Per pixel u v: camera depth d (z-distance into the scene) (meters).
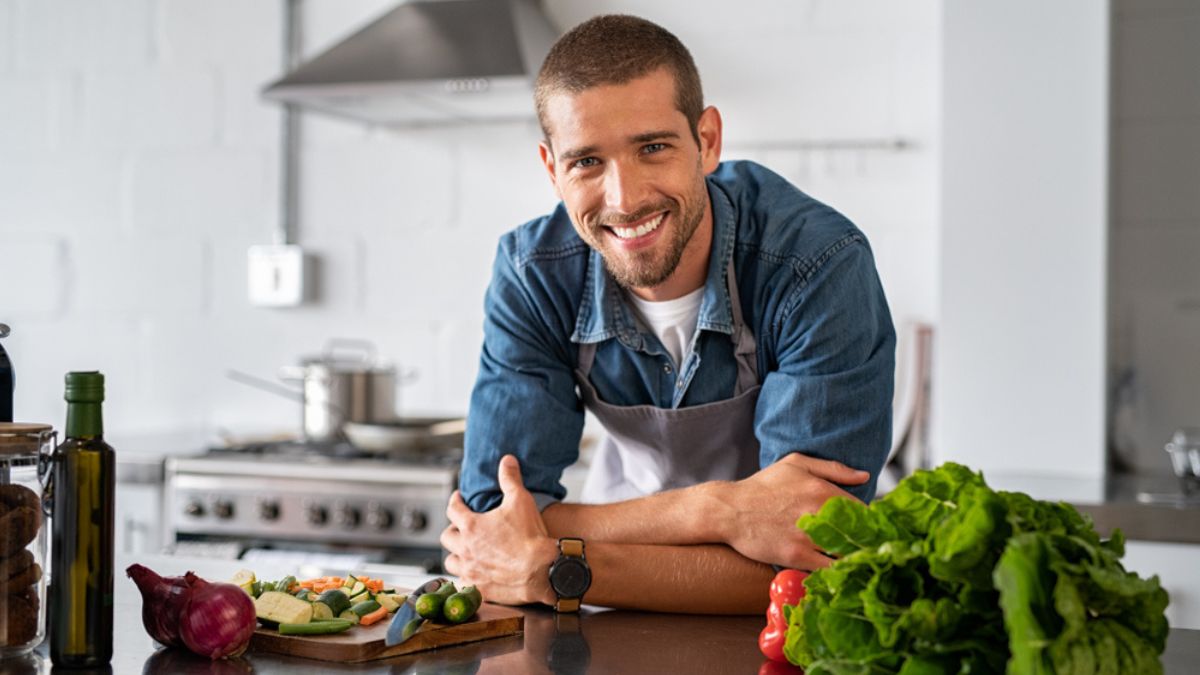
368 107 3.27
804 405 1.61
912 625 0.99
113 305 3.73
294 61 3.60
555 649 1.29
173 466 2.94
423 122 3.51
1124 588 0.94
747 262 1.69
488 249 3.48
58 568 1.18
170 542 2.95
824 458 1.61
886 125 3.19
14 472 1.18
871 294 1.66
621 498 2.01
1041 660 0.92
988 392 2.81
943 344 2.83
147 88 3.70
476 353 3.48
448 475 2.75
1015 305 2.79
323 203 3.59
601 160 1.51
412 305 3.53
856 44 3.20
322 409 3.16
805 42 3.23
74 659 1.17
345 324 3.58
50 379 3.78
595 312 1.73
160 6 3.68
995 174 2.79
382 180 3.54
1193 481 2.48
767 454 1.64
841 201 3.21
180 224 3.68
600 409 1.79
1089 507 2.38
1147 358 2.79
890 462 3.06
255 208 3.63
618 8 3.34
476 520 1.61
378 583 1.42
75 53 3.75
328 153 3.58
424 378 3.52
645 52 1.49
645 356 1.75
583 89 1.48
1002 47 2.79
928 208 3.16
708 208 1.67
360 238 3.56
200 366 3.68
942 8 2.82
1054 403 2.78
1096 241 2.75
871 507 1.07
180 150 3.68
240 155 3.63
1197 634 1.33
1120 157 2.79
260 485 2.87
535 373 1.74
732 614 1.52
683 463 1.84
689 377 1.74
